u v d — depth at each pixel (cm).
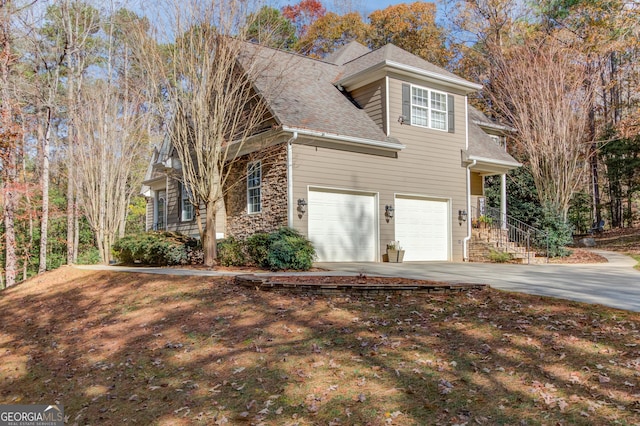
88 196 1761
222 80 1170
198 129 1178
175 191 1912
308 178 1289
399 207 1493
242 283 852
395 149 1450
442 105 1616
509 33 2886
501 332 559
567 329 559
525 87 2144
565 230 1778
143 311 803
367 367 491
